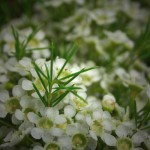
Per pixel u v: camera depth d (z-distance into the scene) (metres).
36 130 0.14
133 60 0.22
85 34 0.23
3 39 0.21
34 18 0.26
